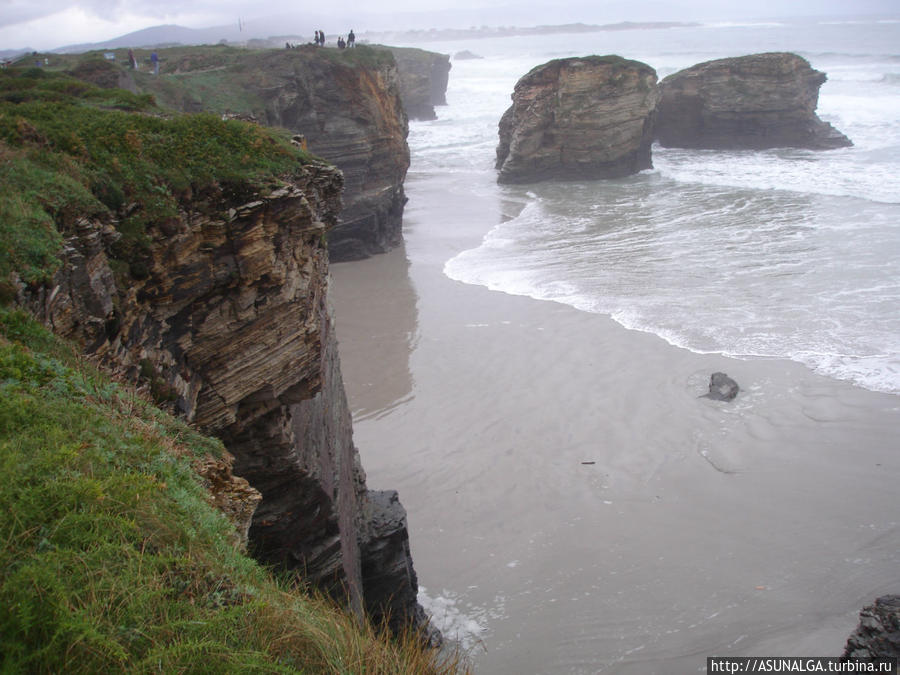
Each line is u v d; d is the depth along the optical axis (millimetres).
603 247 41250
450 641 16188
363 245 43281
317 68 42000
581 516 19891
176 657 4352
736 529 18844
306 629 5379
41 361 7395
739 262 36375
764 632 15453
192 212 12078
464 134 89562
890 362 25625
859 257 35438
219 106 38219
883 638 13422
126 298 10711
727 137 72812
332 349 18406
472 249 43438
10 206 9219
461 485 21500
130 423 7414
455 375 27734
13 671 3896
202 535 5898
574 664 15242
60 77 25016
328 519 14648
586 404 25031
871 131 72250
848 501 19422
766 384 25203
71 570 4605
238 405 13078
